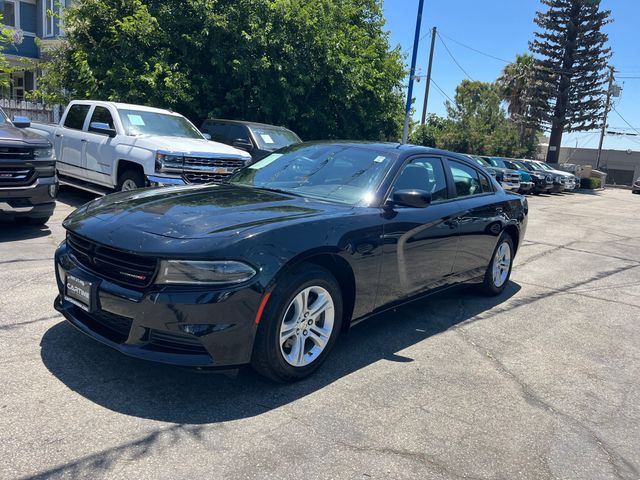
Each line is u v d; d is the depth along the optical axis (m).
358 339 4.57
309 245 3.49
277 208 3.81
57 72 14.39
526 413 3.51
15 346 3.81
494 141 36.78
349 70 16.03
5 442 2.71
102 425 2.94
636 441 3.27
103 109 9.63
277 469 2.68
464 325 5.18
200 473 2.60
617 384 4.09
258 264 3.22
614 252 10.29
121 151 8.73
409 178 4.64
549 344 4.85
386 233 4.12
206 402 3.28
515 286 6.95
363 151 4.81
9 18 22.30
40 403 3.10
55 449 2.69
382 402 3.47
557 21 38.56
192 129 10.11
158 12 13.28
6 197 6.61
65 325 4.23
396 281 4.34
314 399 3.44
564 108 39.16
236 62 13.56
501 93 44.66
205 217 3.48
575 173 40.03
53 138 10.47
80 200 10.41
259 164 5.14
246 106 14.73
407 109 16.67
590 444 3.19
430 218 4.64
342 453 2.86
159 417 3.07
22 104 17.09
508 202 6.07
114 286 3.27
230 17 13.73
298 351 3.56
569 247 10.52
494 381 3.95
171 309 3.07
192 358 3.12
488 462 2.91
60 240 6.99
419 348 4.48
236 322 3.16
